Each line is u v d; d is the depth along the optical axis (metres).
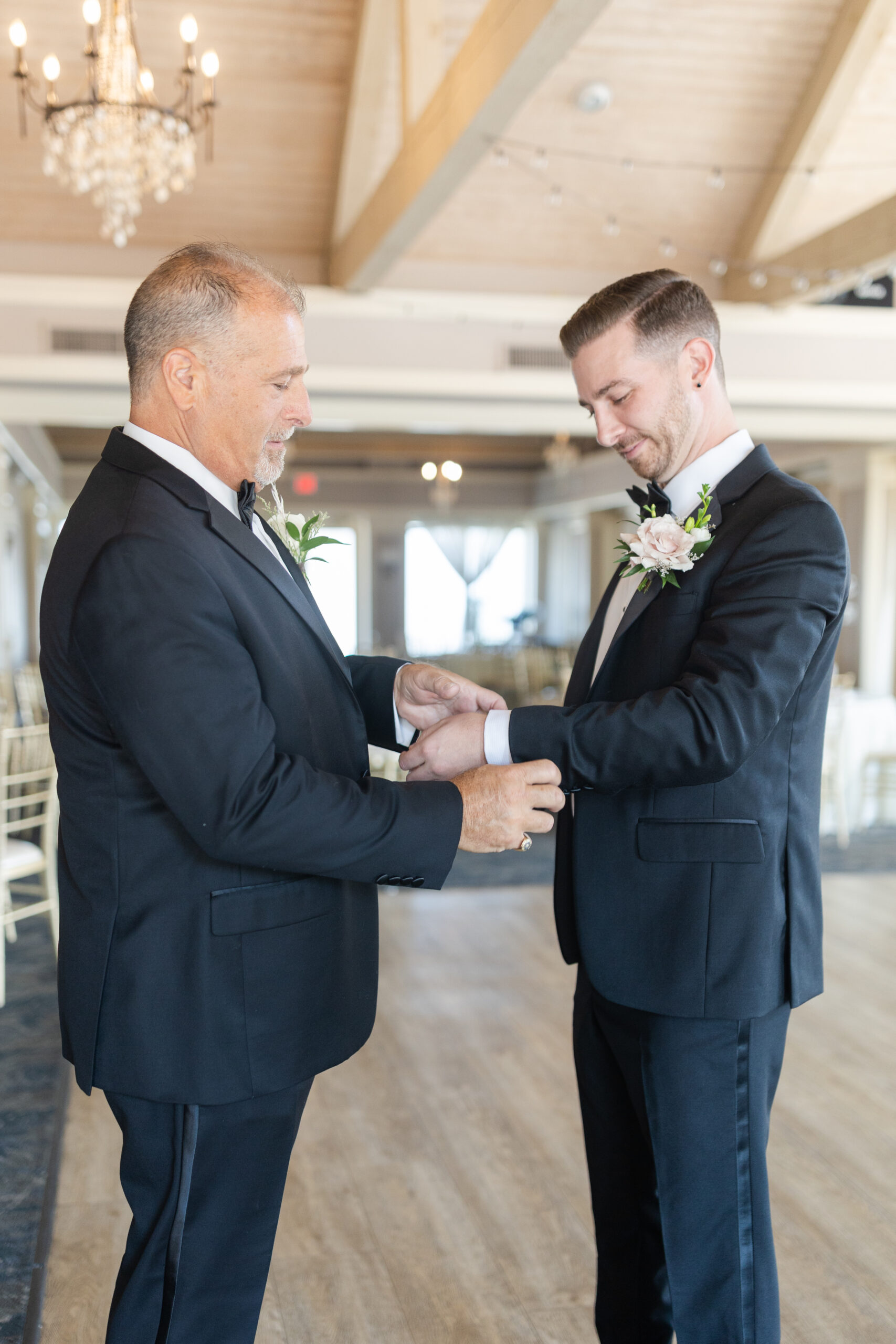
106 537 1.10
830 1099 2.79
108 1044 1.15
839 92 5.70
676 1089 1.36
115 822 1.15
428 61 4.63
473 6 5.13
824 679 1.38
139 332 1.17
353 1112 2.73
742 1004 1.33
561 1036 3.21
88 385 6.62
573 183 6.44
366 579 16.69
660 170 6.38
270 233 6.64
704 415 1.42
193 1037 1.14
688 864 1.34
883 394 7.43
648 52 5.59
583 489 15.03
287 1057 1.18
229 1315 1.20
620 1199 1.56
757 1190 1.38
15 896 5.07
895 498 9.57
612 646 1.44
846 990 3.58
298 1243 2.16
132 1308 1.17
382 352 6.93
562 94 5.77
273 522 1.56
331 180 6.27
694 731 1.22
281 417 1.20
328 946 1.22
